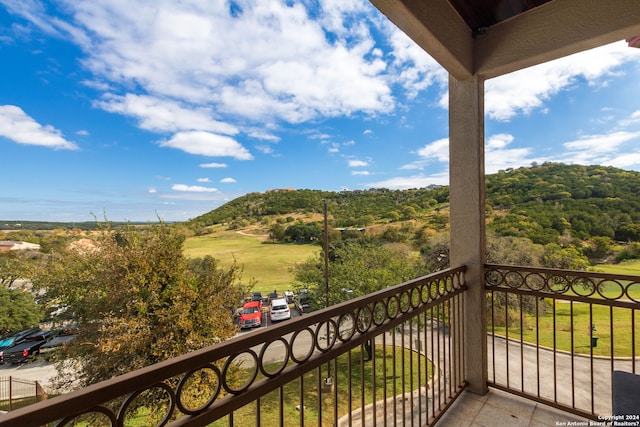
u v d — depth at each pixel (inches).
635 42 88.4
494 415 73.3
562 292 73.2
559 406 73.2
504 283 81.7
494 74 81.4
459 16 75.3
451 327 80.4
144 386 25.1
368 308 52.8
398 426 118.6
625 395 48.3
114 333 257.3
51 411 20.0
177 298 271.1
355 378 269.6
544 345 209.2
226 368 31.3
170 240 302.8
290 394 255.8
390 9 56.3
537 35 71.6
